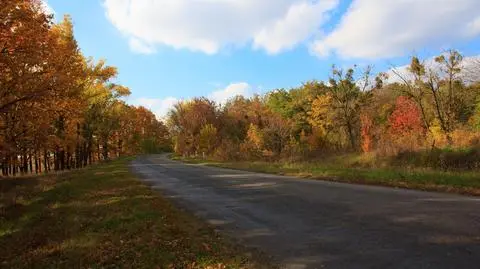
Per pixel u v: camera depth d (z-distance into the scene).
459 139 28.12
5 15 18.00
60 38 30.36
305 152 40.44
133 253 7.74
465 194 13.92
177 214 12.13
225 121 72.44
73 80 24.45
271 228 10.05
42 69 21.45
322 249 7.87
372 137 37.72
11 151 25.14
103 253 7.83
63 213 12.77
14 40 18.48
